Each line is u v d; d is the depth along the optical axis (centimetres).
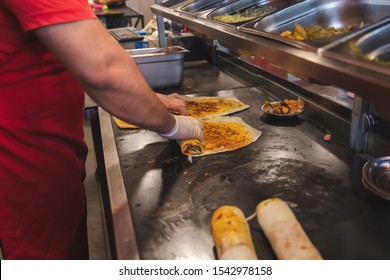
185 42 264
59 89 116
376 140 118
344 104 139
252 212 97
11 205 124
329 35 104
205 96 192
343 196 101
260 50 103
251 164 119
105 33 87
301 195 103
